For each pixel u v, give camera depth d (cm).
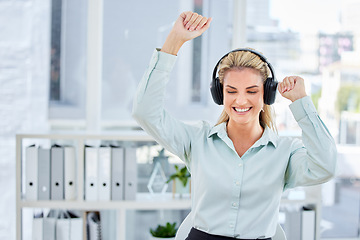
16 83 291
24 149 287
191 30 131
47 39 298
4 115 290
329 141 130
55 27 302
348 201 326
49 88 305
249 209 141
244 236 139
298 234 272
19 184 258
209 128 154
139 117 134
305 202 271
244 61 138
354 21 316
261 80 138
